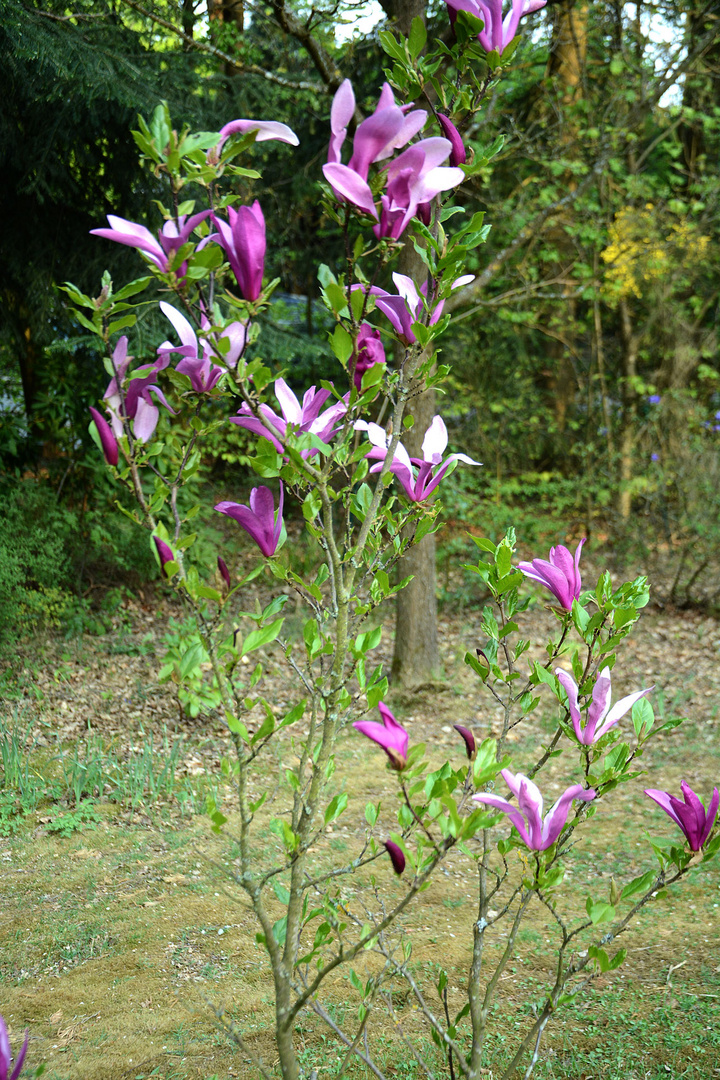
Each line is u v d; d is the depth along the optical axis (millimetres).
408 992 3160
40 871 4152
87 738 5668
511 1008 3037
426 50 6840
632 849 4258
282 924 1709
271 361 8273
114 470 1447
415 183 1285
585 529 10461
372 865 4160
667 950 3375
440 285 1456
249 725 5906
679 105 9688
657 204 10453
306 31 5168
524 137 8078
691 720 5980
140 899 3893
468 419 10852
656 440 10414
